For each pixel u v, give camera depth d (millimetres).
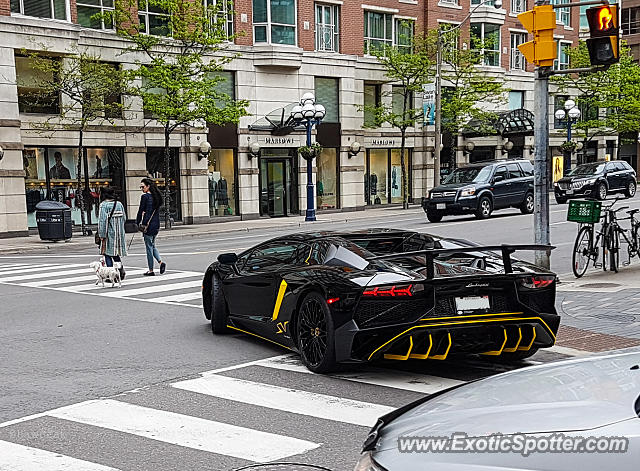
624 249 15547
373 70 36000
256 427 5324
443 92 38406
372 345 6293
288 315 7199
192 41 26734
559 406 2594
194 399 6094
